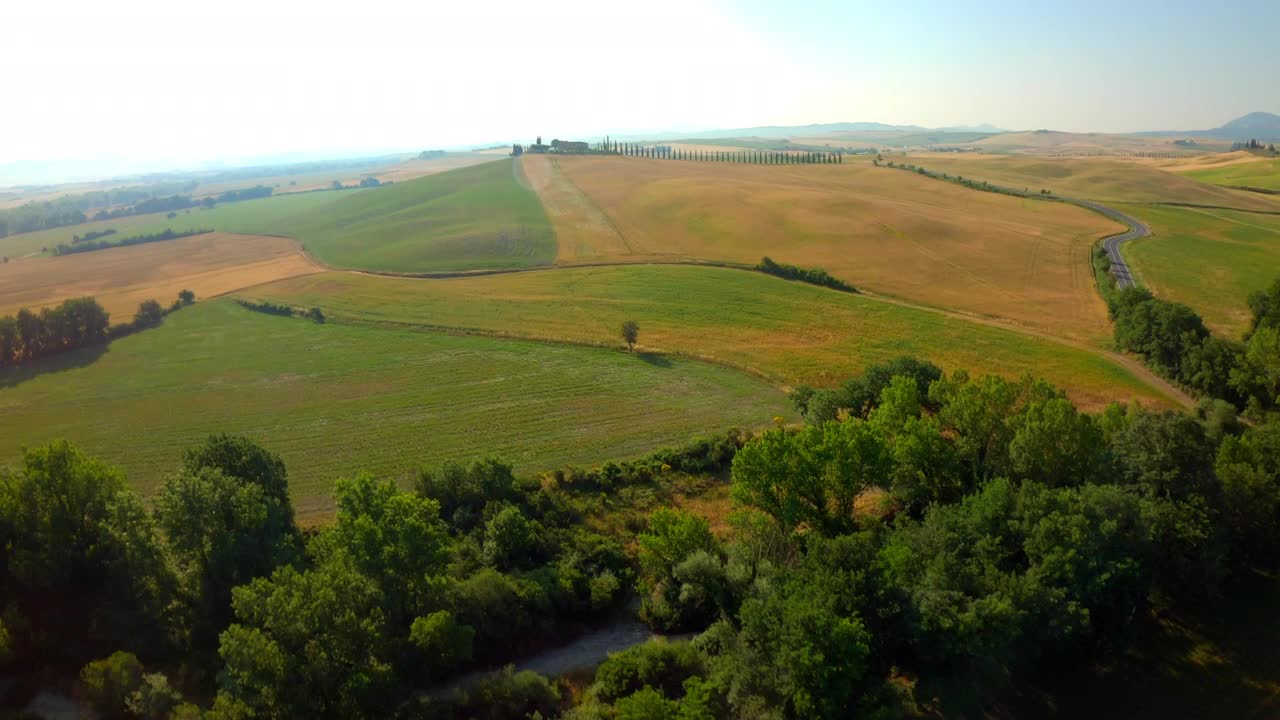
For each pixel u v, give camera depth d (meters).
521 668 41.09
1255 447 47.78
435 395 81.75
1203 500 43.19
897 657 36.94
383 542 39.91
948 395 57.47
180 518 41.12
